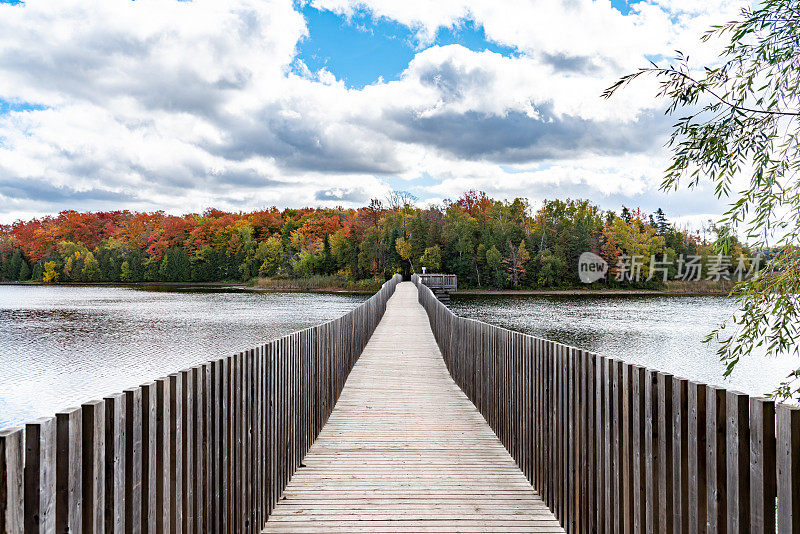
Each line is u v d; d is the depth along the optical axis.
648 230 72.50
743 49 3.50
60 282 90.25
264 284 78.06
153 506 2.04
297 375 4.58
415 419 6.28
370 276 76.75
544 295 60.59
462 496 3.95
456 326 8.70
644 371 2.47
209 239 94.12
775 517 1.71
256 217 99.81
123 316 33.16
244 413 3.08
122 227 100.25
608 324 29.30
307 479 4.29
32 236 96.44
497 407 5.56
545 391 3.87
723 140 3.52
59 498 1.56
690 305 43.88
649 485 2.37
